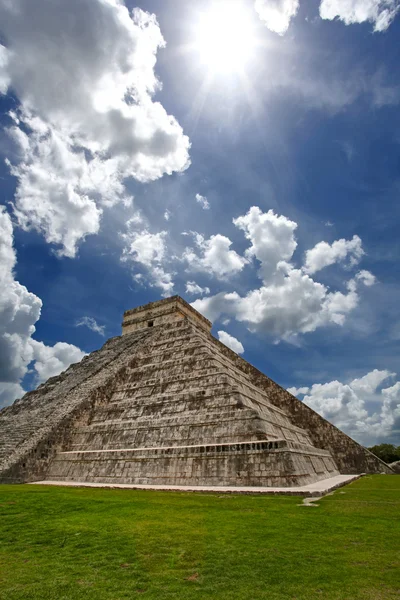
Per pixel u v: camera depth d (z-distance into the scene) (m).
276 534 8.52
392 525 9.21
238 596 5.53
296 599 5.38
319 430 32.53
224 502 12.70
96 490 17.05
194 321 47.94
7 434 28.39
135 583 6.14
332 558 6.94
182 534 8.70
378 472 29.28
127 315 49.41
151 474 19.84
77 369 40.53
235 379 26.89
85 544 8.34
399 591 5.56
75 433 26.55
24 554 7.87
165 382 26.91
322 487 16.28
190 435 21.05
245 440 19.17
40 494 15.32
